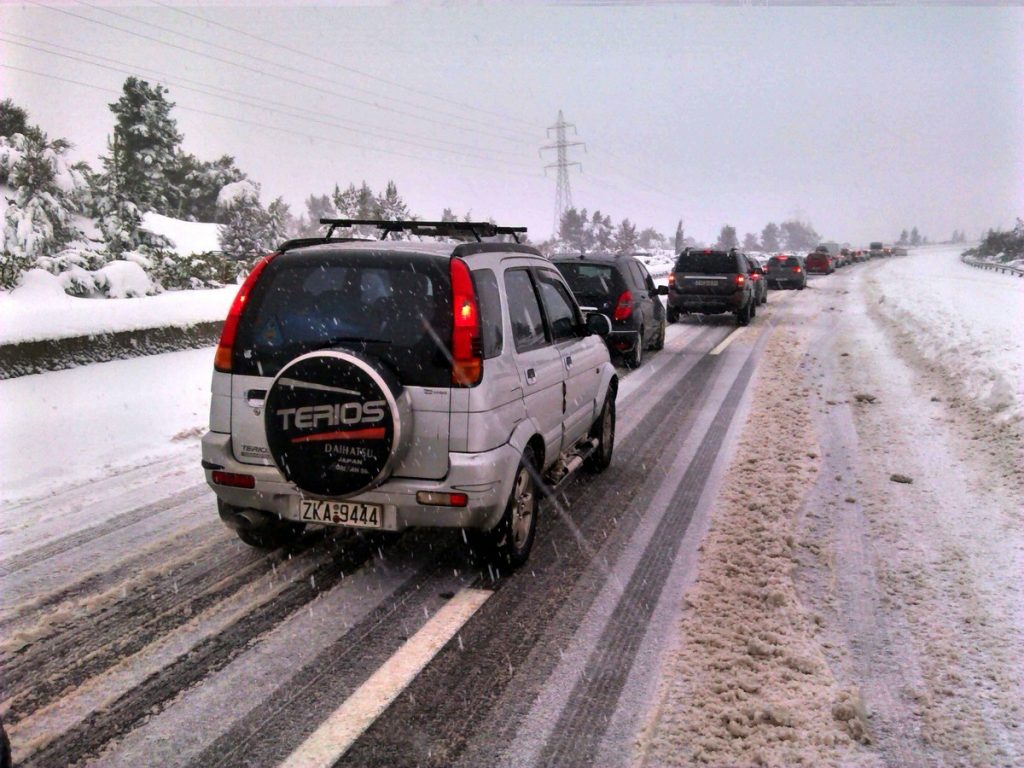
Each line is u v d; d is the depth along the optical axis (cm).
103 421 811
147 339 1116
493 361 448
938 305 2312
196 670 376
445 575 491
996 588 479
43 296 1324
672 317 2177
